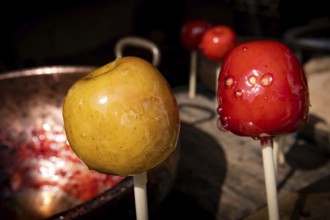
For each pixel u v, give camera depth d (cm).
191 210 46
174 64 168
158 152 23
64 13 166
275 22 225
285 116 25
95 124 22
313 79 74
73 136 23
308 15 228
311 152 58
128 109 22
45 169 64
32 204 60
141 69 23
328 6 223
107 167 23
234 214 45
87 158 23
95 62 173
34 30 157
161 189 37
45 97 63
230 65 26
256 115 25
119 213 33
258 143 61
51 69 60
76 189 61
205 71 76
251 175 53
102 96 22
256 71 24
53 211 58
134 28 197
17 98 62
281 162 54
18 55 151
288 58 25
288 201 39
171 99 24
